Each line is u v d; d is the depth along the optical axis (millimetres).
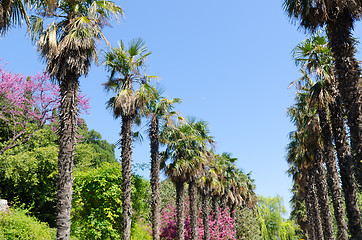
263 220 46719
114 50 12789
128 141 12188
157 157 15453
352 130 7828
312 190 19484
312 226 22250
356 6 7879
